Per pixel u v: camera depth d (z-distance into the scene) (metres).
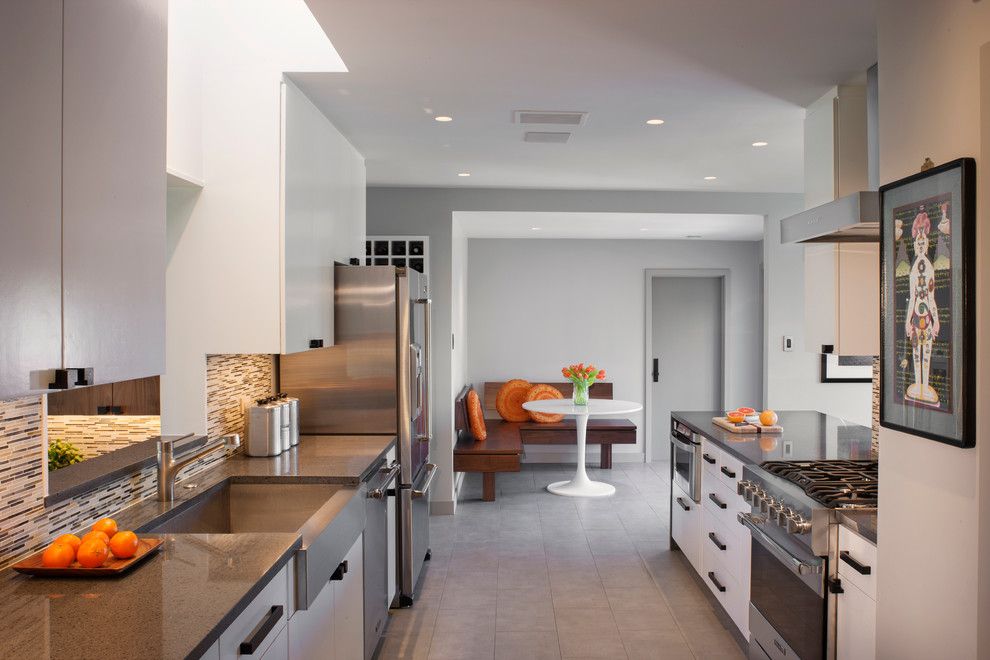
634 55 2.86
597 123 3.84
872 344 3.26
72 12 1.51
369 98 3.37
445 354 5.87
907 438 2.03
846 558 2.30
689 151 4.48
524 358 8.02
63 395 2.81
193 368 3.00
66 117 1.49
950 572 1.84
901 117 2.08
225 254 2.99
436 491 5.83
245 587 1.72
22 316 1.35
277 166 2.98
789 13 2.48
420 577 4.38
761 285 8.06
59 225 1.46
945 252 1.84
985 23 1.71
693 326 8.21
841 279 3.24
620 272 8.03
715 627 3.65
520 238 7.98
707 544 3.97
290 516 2.89
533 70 3.02
